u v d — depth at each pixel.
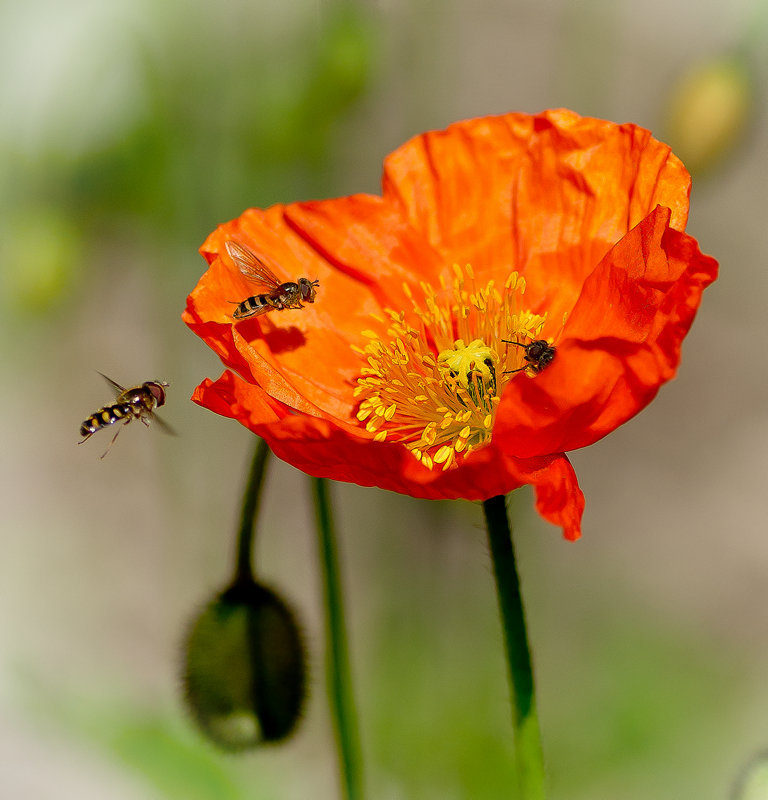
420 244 0.42
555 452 0.39
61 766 0.53
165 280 0.50
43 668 0.55
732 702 0.52
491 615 0.50
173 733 0.43
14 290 0.51
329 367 0.42
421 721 0.47
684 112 0.48
